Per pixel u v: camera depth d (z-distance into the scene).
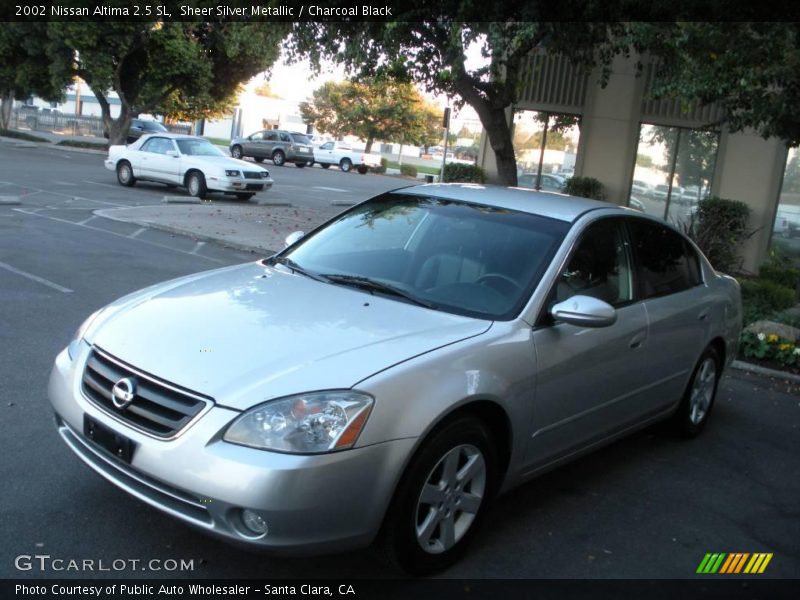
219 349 3.40
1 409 4.95
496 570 3.67
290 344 3.44
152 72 32.22
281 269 4.62
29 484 4.03
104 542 3.58
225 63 34.12
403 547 3.32
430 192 5.09
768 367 7.98
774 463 5.45
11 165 23.61
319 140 48.03
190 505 3.07
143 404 3.27
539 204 4.80
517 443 3.85
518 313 3.98
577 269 4.38
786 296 11.52
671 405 5.36
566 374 4.07
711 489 4.90
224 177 19.33
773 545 4.23
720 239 15.41
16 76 33.69
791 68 8.14
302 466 2.98
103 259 10.30
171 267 10.32
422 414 3.25
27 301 7.70
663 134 16.81
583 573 3.74
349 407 3.11
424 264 4.40
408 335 3.61
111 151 21.48
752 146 15.58
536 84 17.73
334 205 21.61
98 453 3.37
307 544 3.04
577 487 4.73
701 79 9.14
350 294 4.14
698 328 5.39
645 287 4.93
